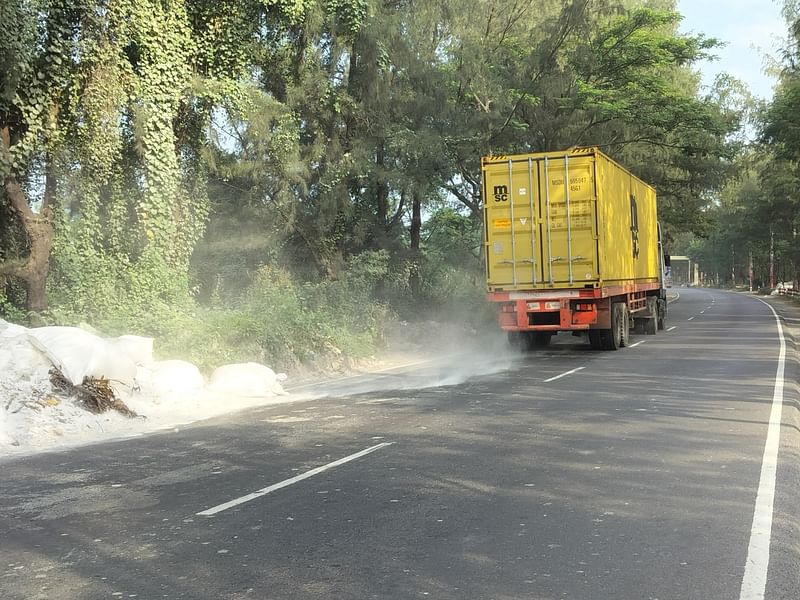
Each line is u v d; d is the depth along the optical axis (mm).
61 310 15633
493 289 17828
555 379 13375
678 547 4789
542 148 27391
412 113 22844
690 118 28344
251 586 4277
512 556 4680
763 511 5500
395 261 23953
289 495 6230
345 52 21609
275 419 10328
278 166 20547
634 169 32219
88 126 15688
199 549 4945
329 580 4344
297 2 18891
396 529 5270
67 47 15242
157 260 16703
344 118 22141
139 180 17156
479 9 23156
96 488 6668
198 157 19312
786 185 43656
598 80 27562
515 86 25016
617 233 18750
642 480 6406
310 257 23266
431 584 4250
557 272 17375
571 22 23812
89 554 4895
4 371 9719
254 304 18000
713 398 10688
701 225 39469
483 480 6539
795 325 27453
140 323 15703
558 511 5605
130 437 9289
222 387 12789
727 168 33594
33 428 9047
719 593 4070
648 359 16219
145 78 16500
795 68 30812
